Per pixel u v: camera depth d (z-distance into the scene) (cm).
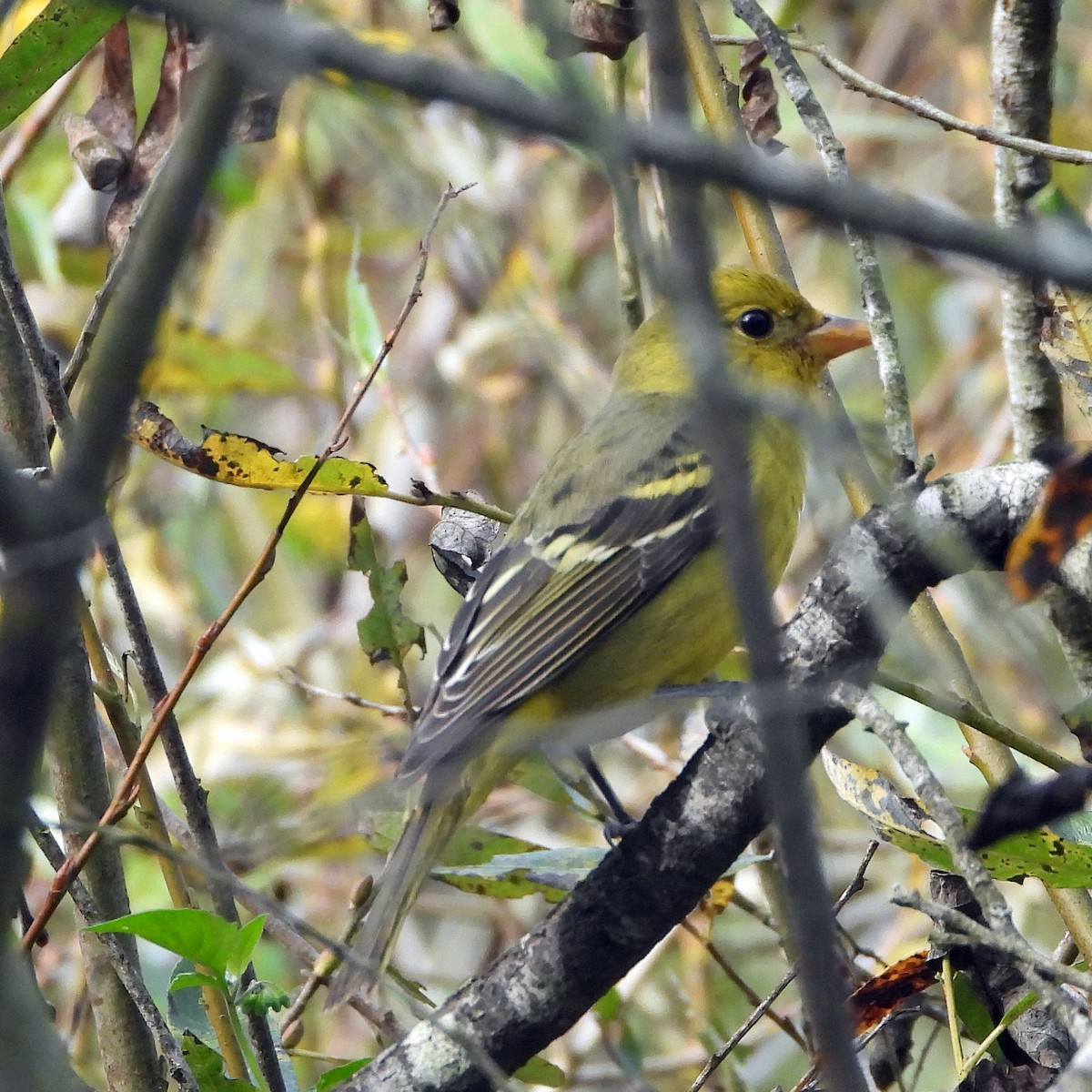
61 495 317
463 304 1424
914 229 302
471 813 840
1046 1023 692
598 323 1504
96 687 728
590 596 887
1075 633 776
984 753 721
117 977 721
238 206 1385
